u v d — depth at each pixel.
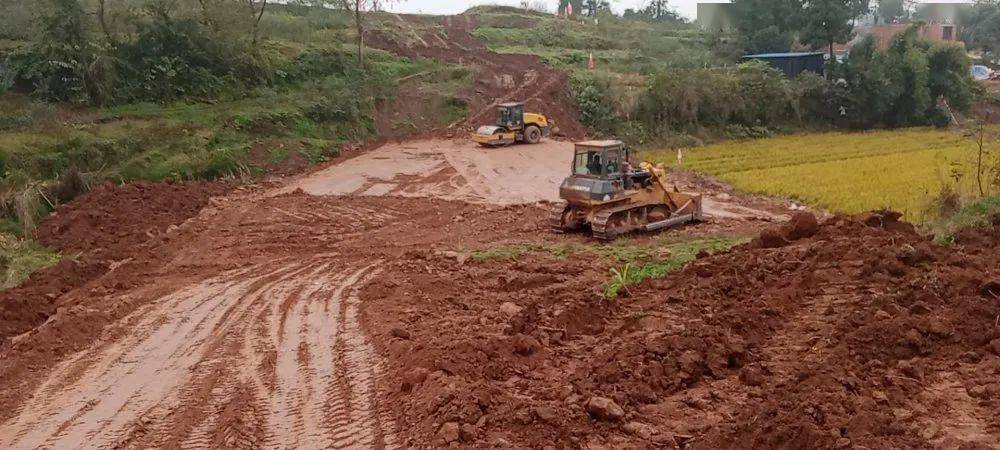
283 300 14.45
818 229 15.79
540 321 11.75
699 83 43.22
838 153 36.59
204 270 17.06
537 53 52.94
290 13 51.88
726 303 12.13
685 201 21.00
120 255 18.44
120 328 12.92
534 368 10.01
